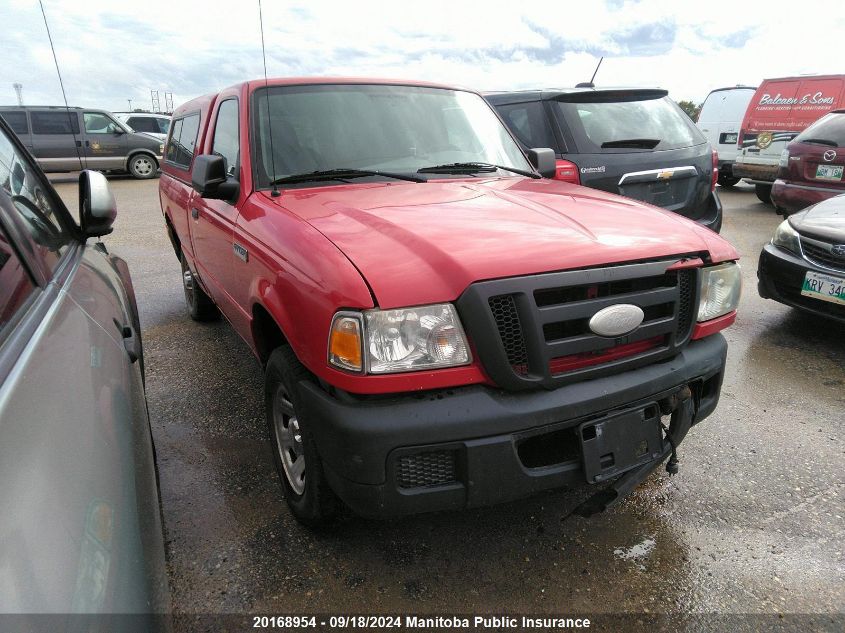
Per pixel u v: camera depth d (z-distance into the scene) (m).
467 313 1.76
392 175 2.84
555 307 1.84
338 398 1.84
